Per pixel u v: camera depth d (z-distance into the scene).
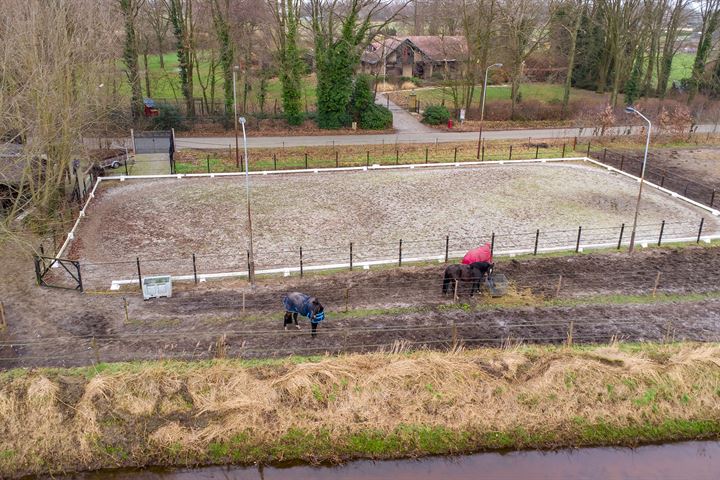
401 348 17.52
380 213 30.67
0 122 23.47
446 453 14.98
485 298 21.17
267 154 42.69
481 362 16.70
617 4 57.28
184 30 50.25
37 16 25.47
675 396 16.27
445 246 26.33
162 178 36.69
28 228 26.92
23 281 22.36
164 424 14.99
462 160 41.88
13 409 14.89
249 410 15.26
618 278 22.92
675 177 37.69
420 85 71.81
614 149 45.00
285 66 51.03
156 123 48.91
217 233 27.77
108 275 23.17
